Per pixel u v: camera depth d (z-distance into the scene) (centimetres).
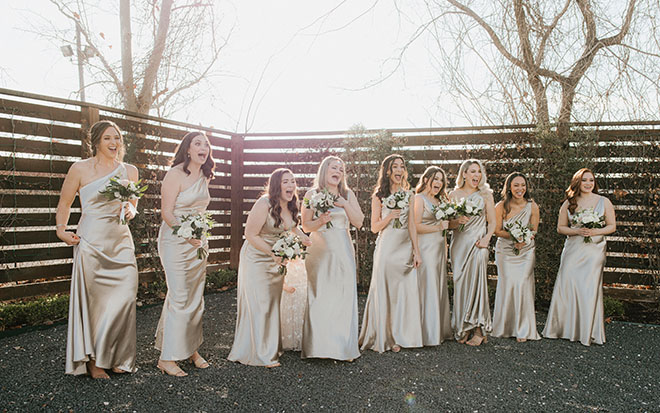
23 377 345
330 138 759
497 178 665
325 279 398
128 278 360
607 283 645
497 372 379
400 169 451
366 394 327
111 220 357
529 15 701
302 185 770
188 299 367
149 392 322
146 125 652
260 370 371
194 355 378
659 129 612
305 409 300
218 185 782
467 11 754
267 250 381
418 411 301
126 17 895
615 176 626
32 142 537
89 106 581
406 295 439
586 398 331
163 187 365
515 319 488
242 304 395
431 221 466
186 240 364
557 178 627
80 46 905
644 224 615
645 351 448
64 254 571
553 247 627
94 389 325
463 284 463
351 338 396
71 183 353
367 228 709
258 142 792
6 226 521
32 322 500
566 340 484
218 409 297
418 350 436
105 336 341
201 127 735
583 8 673
